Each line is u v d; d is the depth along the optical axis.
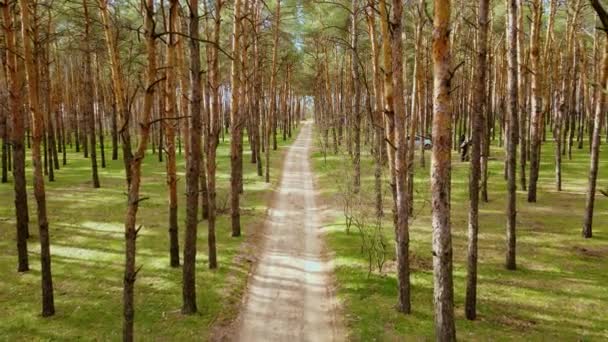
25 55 10.61
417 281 12.81
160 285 12.46
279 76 52.41
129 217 7.40
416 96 18.53
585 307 11.09
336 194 23.78
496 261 14.23
